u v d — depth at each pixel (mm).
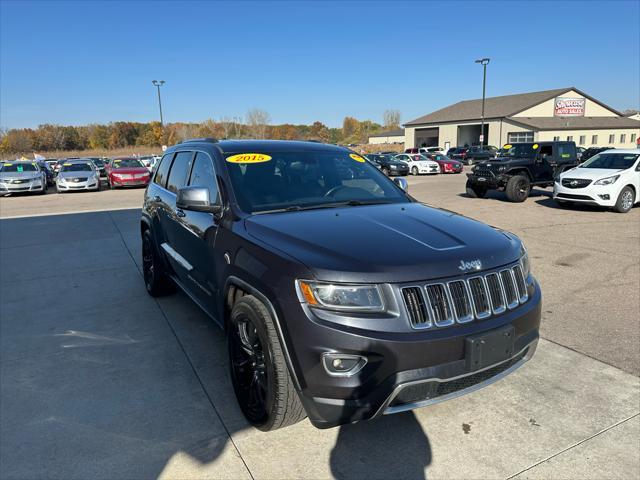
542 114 54938
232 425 3012
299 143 4375
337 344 2357
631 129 57000
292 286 2500
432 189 19328
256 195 3512
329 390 2398
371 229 2938
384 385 2365
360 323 2367
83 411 3184
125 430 2969
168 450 2773
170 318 4828
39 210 13930
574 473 2557
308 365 2428
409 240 2766
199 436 2902
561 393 3336
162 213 4820
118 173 21125
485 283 2625
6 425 3033
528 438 2846
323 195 3713
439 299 2490
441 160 31969
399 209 3512
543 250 7629
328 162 4148
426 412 3125
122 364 3848
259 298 2693
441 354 2430
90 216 12359
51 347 4195
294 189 3684
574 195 11945
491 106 59188
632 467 2598
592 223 10156
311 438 2869
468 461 2656
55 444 2836
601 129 54344
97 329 4582
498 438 2850
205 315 4902
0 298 5621
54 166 30547
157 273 5238
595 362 3781
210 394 3381
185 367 3781
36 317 4953
